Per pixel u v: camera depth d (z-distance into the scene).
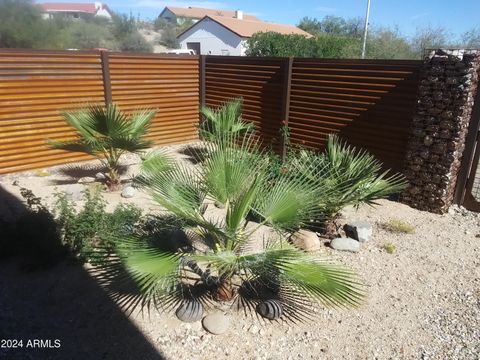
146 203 5.27
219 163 3.13
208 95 8.59
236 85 7.92
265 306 3.05
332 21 45.62
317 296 2.44
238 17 41.47
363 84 5.88
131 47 32.38
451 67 4.71
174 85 8.13
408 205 5.45
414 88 5.29
